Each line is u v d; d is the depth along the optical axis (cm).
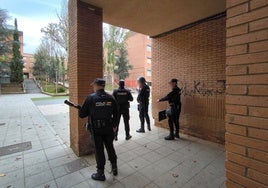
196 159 345
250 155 118
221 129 427
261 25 111
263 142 111
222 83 420
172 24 483
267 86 108
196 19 452
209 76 447
